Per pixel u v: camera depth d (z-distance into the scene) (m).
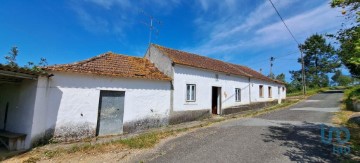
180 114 12.84
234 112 17.06
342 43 6.34
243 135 8.55
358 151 6.15
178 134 9.43
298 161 5.53
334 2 5.78
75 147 7.40
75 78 8.93
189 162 5.76
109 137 9.27
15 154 6.75
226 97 16.38
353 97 17.17
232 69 18.52
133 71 11.29
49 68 8.21
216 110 16.19
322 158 5.70
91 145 7.68
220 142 7.64
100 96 9.70
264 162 5.53
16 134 7.34
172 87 12.52
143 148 7.35
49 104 8.20
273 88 24.80
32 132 7.33
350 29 6.01
